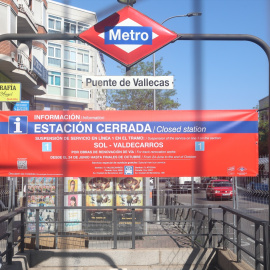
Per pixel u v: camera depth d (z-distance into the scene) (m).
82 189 9.97
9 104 22.72
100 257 8.41
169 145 9.09
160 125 9.09
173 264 8.41
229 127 9.09
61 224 9.54
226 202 11.83
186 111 9.10
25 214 9.28
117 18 7.51
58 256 8.43
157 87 8.49
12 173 9.17
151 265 8.39
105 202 10.00
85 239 9.45
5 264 7.41
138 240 9.76
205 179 10.96
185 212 11.67
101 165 9.12
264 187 8.60
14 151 9.17
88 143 9.12
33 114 9.17
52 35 6.95
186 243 9.42
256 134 9.07
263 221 5.94
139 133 9.09
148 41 7.48
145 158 9.09
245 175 9.01
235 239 8.56
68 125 9.14
